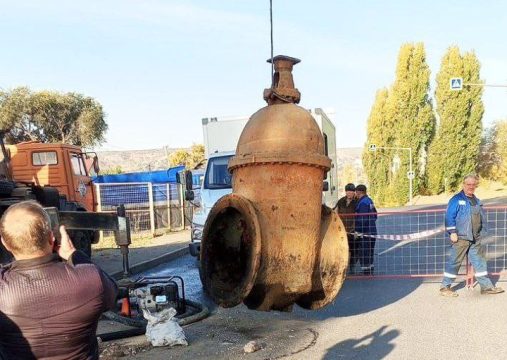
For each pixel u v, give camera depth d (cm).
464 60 4784
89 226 556
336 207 1071
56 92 4288
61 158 1248
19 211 229
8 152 1029
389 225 2102
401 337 586
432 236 1593
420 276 934
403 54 4934
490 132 5566
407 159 4897
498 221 1752
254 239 360
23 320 218
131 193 2009
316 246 397
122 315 687
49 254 233
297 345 573
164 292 704
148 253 1403
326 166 394
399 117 5003
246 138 401
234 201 382
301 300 436
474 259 781
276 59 412
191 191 1062
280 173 380
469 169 4944
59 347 224
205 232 399
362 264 996
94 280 234
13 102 4097
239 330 641
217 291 387
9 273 226
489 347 540
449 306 717
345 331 620
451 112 4831
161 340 580
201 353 555
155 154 8125
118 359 538
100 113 4459
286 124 388
